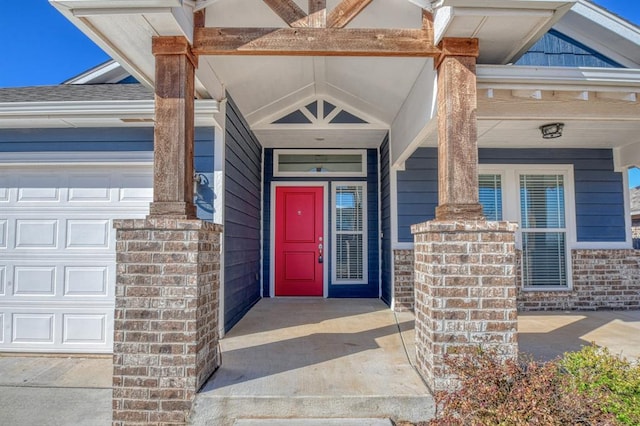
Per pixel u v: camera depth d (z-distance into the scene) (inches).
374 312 223.3
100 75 235.3
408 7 130.1
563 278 246.5
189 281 109.3
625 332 182.1
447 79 117.3
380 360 135.6
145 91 206.5
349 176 287.6
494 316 109.0
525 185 249.3
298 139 265.7
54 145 180.2
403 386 113.3
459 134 115.6
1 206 175.0
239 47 120.1
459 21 109.3
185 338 108.5
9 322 170.1
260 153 280.2
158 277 109.7
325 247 285.3
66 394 129.4
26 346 169.2
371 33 120.4
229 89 183.9
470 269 110.0
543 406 85.8
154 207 113.4
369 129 243.9
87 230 173.9
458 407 92.9
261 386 113.0
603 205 247.4
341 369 126.8
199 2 119.0
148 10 103.0
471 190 114.4
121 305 109.4
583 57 216.8
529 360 114.7
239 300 205.5
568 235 246.4
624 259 244.4
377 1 130.3
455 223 109.3
